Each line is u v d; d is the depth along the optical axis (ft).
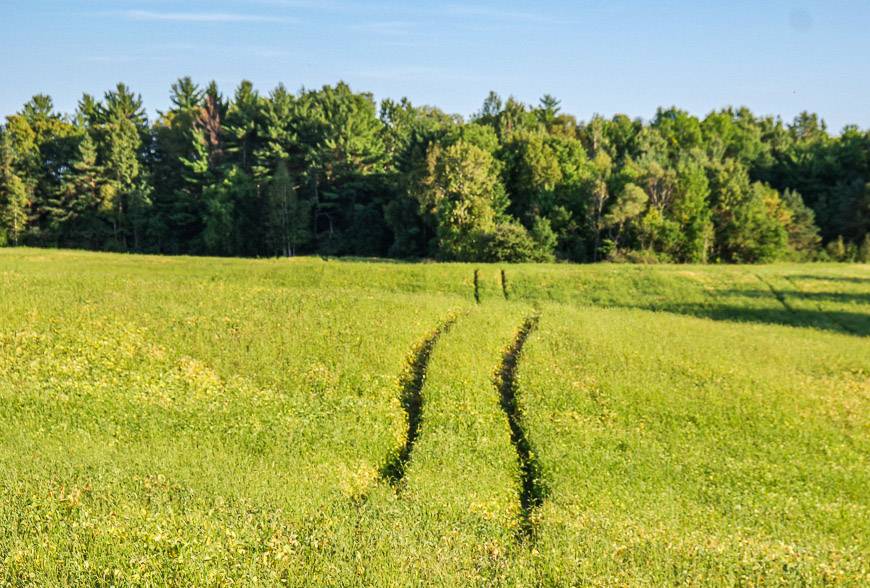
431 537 54.80
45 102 471.62
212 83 421.59
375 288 183.32
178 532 50.83
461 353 112.88
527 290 188.03
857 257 305.12
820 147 394.73
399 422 87.15
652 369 110.93
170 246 378.32
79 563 46.09
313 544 51.49
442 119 480.64
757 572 52.60
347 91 442.50
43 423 75.15
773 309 175.32
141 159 410.72
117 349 99.91
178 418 81.41
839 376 115.75
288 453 75.00
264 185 366.84
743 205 306.76
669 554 54.49
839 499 74.02
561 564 52.08
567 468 75.61
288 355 104.17
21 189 361.30
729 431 90.48
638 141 425.69
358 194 385.09
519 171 328.90
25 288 127.75
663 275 198.29
